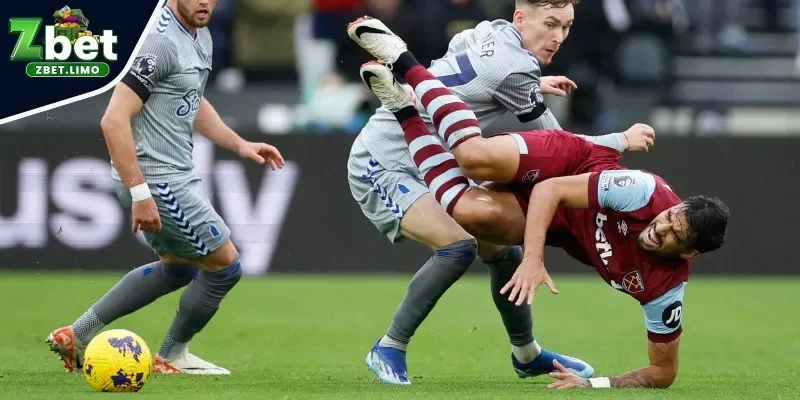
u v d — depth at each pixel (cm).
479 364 2616
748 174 4575
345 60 5488
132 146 2178
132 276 2358
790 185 4581
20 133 4381
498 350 2858
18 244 4397
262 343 2944
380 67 2123
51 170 4397
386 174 2219
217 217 2319
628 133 2138
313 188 4481
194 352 2769
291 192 4475
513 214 2052
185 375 2325
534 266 1958
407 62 2150
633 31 5769
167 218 2272
